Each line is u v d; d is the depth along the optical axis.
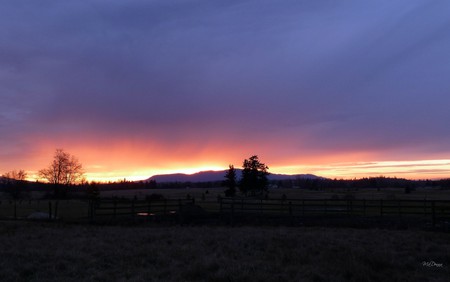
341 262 12.83
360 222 30.64
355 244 17.84
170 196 93.00
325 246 16.75
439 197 77.69
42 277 10.72
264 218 33.09
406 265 13.21
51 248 15.88
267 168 90.94
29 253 14.27
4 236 20.45
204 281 10.49
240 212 35.78
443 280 11.25
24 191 96.25
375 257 13.60
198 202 56.09
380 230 26.12
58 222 30.72
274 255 14.48
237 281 10.29
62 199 90.25
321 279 10.82
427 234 23.30
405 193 109.56
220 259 13.16
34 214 34.53
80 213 42.03
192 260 13.31
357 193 108.31
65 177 93.44
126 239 19.28
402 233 23.78
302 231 24.94
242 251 15.48
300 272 11.43
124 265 12.49
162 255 14.12
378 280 11.20
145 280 10.37
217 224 31.23
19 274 10.91
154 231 24.06
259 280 10.43
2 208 51.88
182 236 20.75
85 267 12.14
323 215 34.53
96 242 17.86
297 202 55.56
